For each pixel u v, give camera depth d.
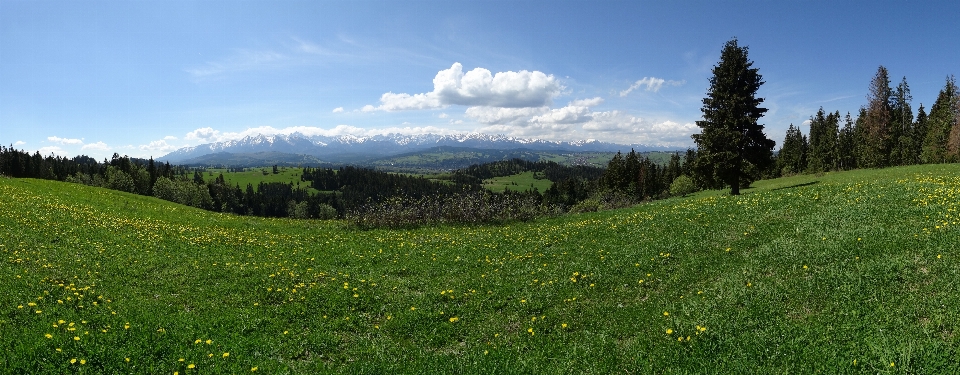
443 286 15.87
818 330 9.85
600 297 14.12
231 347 10.32
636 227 23.86
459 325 12.43
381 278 16.97
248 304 13.70
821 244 15.85
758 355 9.20
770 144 46.41
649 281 15.07
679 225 22.83
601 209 42.78
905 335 9.16
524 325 12.23
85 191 46.50
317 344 11.05
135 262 17.50
